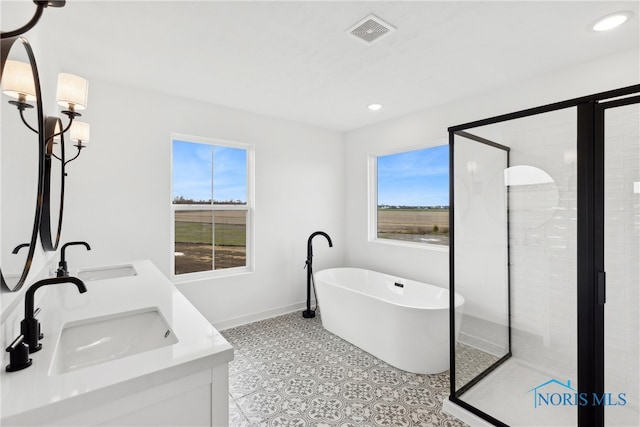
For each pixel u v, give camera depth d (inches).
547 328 67.6
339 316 123.2
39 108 44.4
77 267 94.5
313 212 163.2
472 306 80.4
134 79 103.9
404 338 98.1
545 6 66.0
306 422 76.0
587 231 61.2
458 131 83.3
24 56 41.6
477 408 76.1
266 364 103.0
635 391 60.6
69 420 29.9
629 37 77.8
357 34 77.2
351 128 167.5
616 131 58.0
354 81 105.7
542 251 68.4
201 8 66.7
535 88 101.9
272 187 148.3
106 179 105.3
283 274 152.3
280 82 106.6
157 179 115.5
